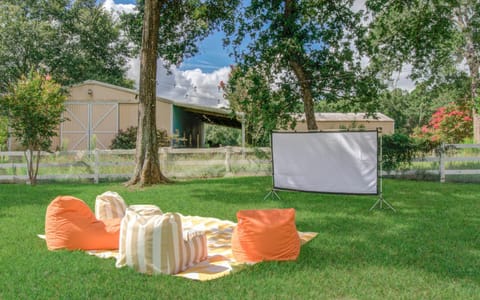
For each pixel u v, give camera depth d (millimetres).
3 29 21016
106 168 12477
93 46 25219
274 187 8445
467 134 22188
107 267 3945
